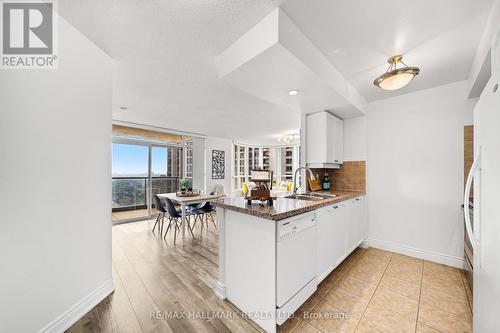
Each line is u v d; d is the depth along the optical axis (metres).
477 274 1.21
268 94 2.19
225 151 6.53
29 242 1.22
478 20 1.43
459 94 2.41
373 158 3.05
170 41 1.66
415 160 2.70
